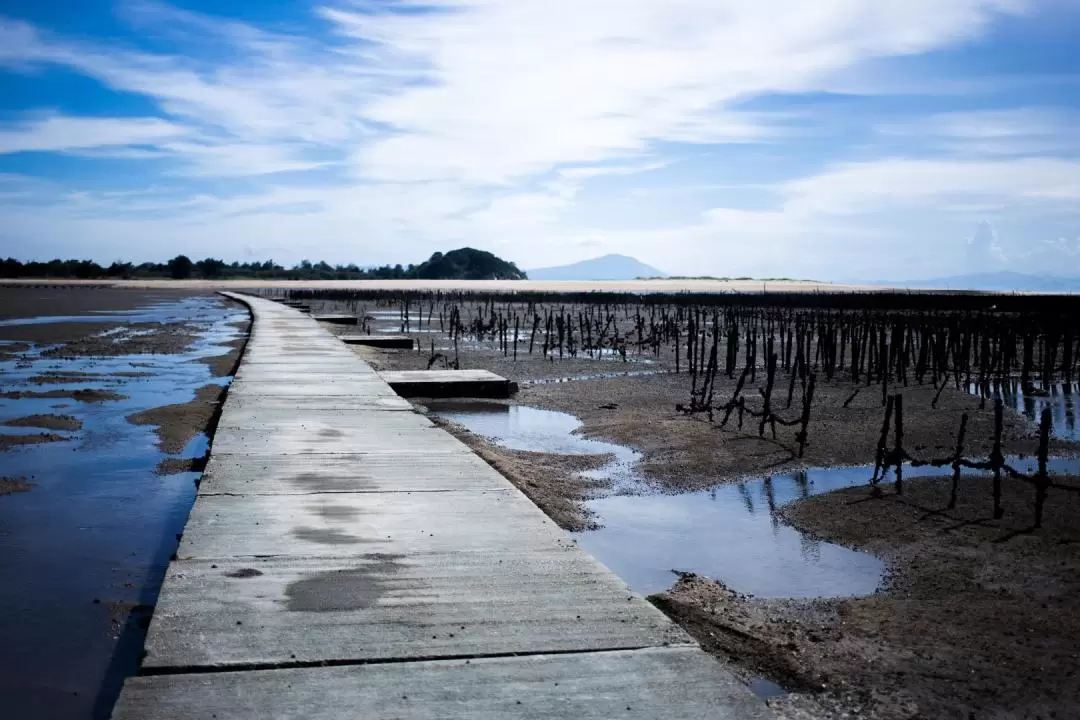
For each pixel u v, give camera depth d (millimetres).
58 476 12102
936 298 63062
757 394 21000
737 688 4367
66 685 6086
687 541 9328
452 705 4141
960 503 10625
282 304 69438
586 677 4453
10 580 8023
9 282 155625
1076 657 6234
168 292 115375
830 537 9438
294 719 3986
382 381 17484
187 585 5668
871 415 17594
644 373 26266
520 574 5984
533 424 17016
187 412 17516
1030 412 18797
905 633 6684
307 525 7156
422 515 7531
